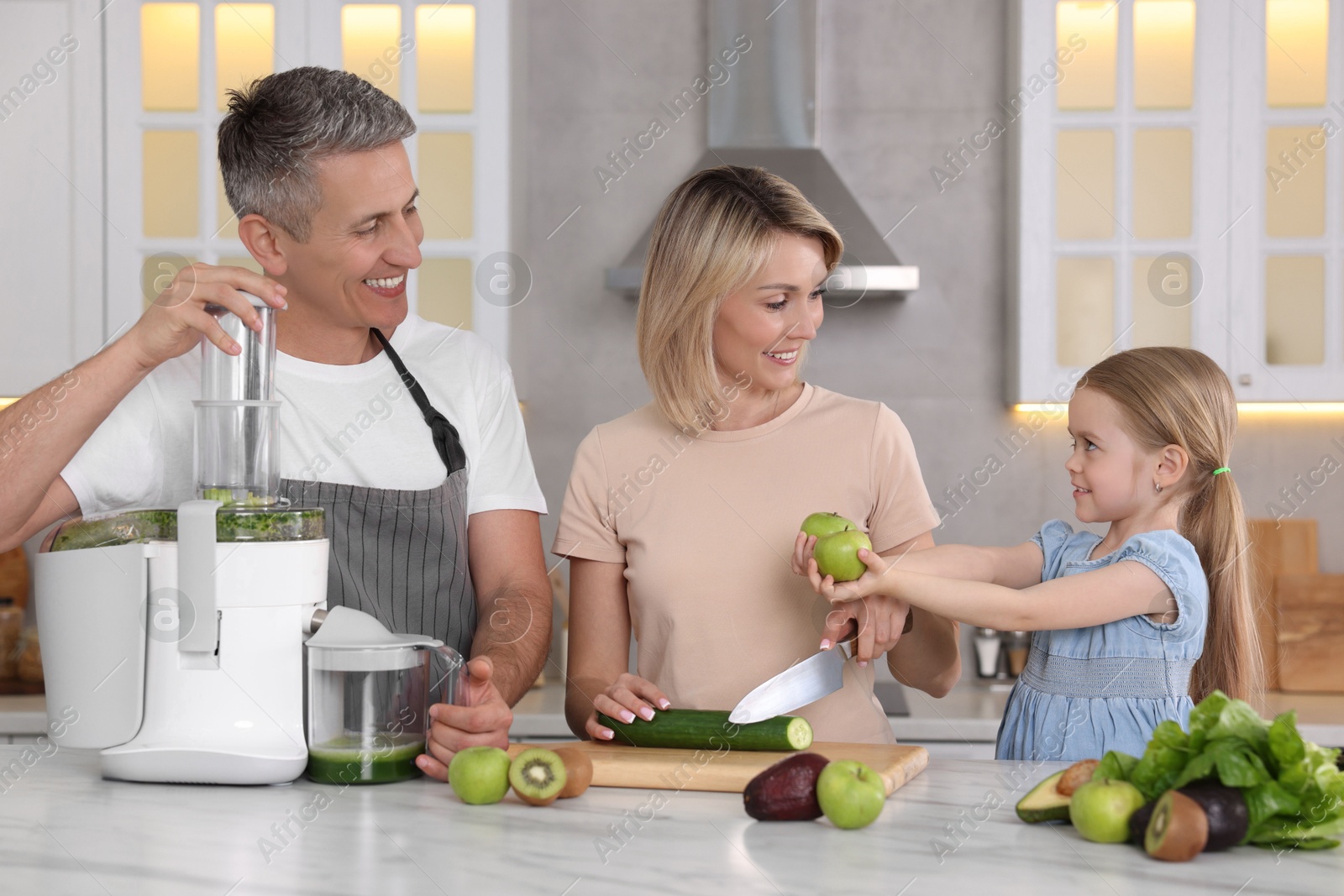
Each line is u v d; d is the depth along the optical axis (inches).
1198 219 104.8
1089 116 105.3
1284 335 105.0
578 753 40.8
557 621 108.3
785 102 111.1
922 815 38.6
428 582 53.5
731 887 31.2
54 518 51.9
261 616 41.7
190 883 31.5
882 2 114.1
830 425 56.2
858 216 106.3
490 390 59.2
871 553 47.9
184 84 101.8
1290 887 31.0
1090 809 34.9
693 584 54.6
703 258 52.6
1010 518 114.1
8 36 100.5
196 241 102.0
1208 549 54.3
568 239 115.4
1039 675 54.1
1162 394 53.5
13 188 101.1
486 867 32.9
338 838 35.7
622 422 58.7
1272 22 104.0
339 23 101.4
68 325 101.7
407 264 52.3
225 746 41.3
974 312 114.1
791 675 46.6
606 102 115.0
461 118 101.7
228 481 43.5
